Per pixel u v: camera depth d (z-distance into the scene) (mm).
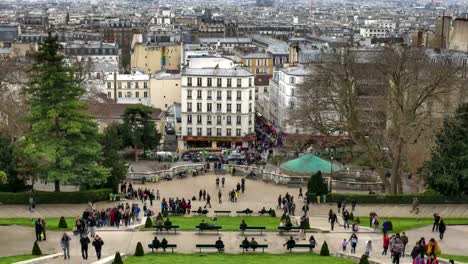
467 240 101750
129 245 98750
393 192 144500
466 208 135125
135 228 110625
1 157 137500
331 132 166625
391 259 88125
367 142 150375
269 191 159500
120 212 118750
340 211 133750
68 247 89000
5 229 108312
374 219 110625
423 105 168125
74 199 137375
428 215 129500
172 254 93125
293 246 96000
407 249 95562
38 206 133875
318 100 172875
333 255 93375
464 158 133500
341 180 170250
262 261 86500
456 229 109750
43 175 136625
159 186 164125
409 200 138875
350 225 115938
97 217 114000
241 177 175750
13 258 88438
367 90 167625
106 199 142125
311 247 96312
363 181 168375
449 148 135250
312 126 163625
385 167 169875
